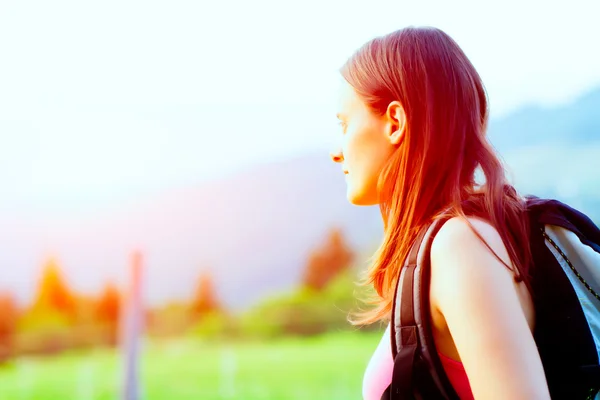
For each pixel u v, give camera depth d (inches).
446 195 52.7
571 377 48.6
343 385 696.4
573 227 52.2
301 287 1235.9
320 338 1042.7
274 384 706.8
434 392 47.5
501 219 50.6
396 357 48.5
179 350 1032.2
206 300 1398.9
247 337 1104.8
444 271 47.3
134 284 392.2
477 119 55.7
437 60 55.5
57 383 818.8
